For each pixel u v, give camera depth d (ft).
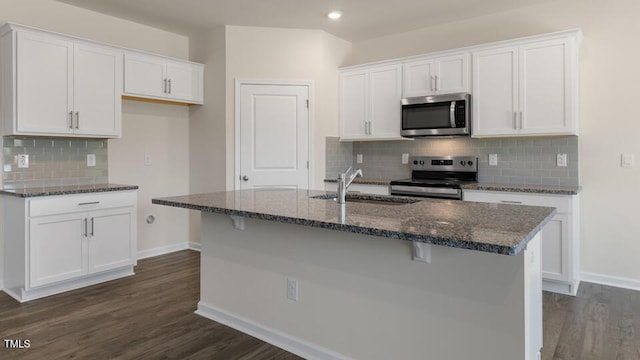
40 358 7.31
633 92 10.96
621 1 11.05
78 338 8.11
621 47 11.09
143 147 14.37
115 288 11.10
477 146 13.65
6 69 10.65
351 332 6.97
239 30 14.35
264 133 14.64
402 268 6.36
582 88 11.63
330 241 7.16
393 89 14.17
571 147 11.83
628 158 11.08
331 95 15.44
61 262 10.53
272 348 7.80
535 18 12.40
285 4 12.37
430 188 12.68
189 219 15.93
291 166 14.84
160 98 13.64
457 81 12.78
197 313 9.36
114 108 12.35
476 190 11.76
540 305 6.75
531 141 12.55
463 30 13.76
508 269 5.44
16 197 10.23
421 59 13.48
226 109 14.35
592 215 11.60
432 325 6.10
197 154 15.39
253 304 8.37
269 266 8.07
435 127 13.04
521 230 5.14
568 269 10.44
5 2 10.98
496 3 12.25
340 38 15.78
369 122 14.80
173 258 14.42
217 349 7.73
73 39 11.36
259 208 7.03
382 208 7.04
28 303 9.95
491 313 5.58
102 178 13.20
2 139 10.96
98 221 11.28
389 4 12.37
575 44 10.87
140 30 14.06
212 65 14.71
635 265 11.08
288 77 14.69
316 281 7.38
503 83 11.94
